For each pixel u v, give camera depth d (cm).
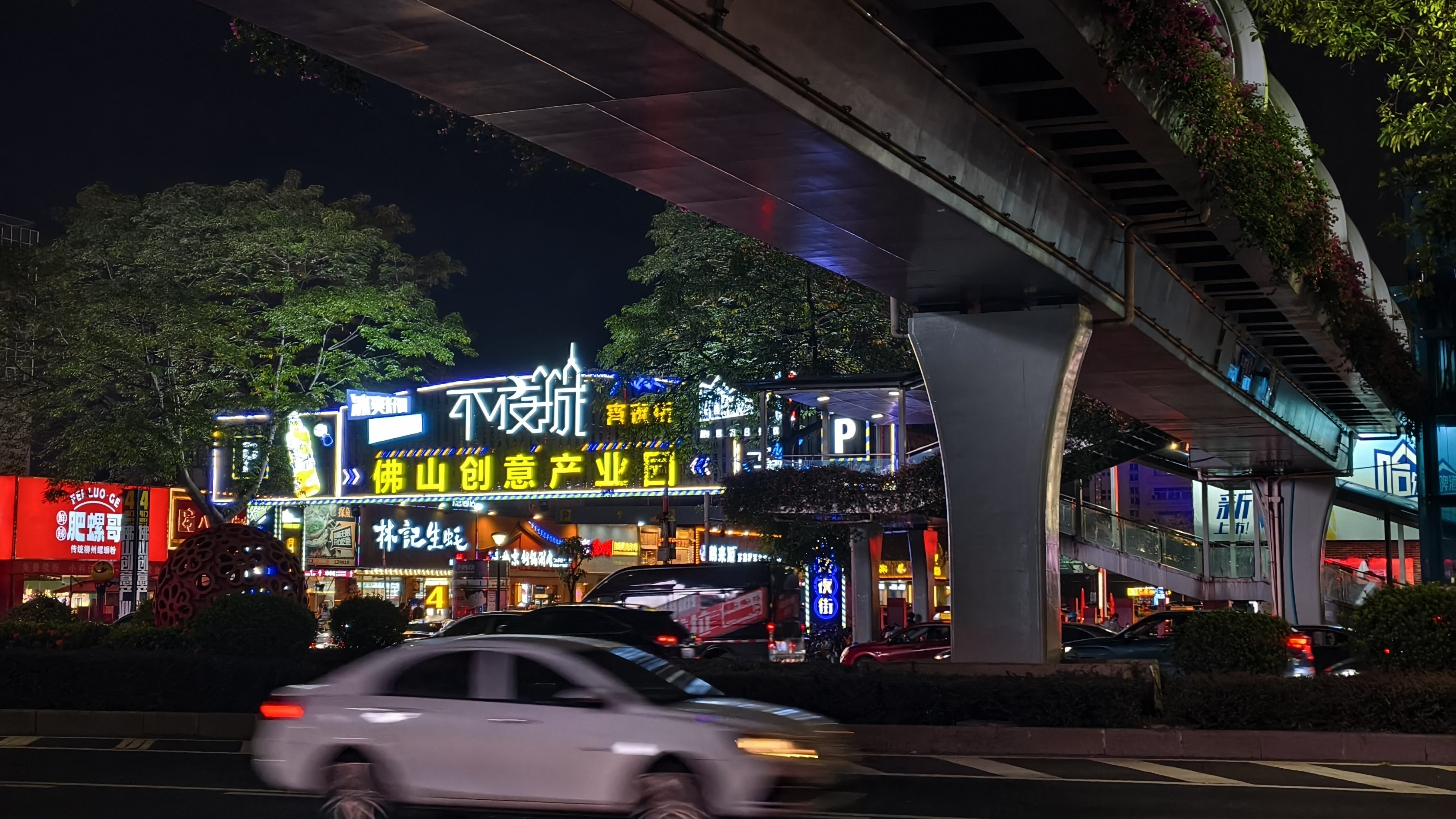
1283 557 4119
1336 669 1902
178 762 1398
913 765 1424
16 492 4206
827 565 3600
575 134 1171
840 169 1257
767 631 2917
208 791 1172
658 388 4191
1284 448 3603
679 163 1251
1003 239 1527
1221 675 1630
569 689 923
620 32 941
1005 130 1439
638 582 2986
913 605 3841
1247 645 1873
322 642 3609
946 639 2858
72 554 4353
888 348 3269
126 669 1773
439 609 4744
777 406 3362
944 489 2606
